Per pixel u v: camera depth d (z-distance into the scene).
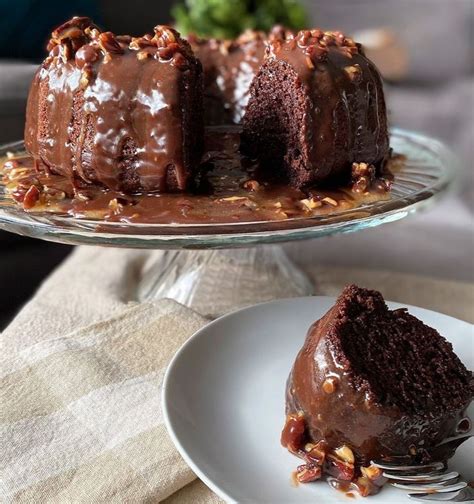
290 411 0.64
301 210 0.73
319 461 0.61
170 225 0.70
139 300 0.82
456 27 1.87
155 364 0.70
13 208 0.72
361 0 1.97
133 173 0.74
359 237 1.55
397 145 0.91
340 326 0.63
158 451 0.63
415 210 0.75
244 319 0.71
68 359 0.69
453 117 1.74
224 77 0.90
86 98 0.74
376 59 1.83
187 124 0.75
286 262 0.88
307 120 0.76
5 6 1.28
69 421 0.65
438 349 0.65
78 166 0.75
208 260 0.85
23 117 1.15
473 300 0.82
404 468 0.61
